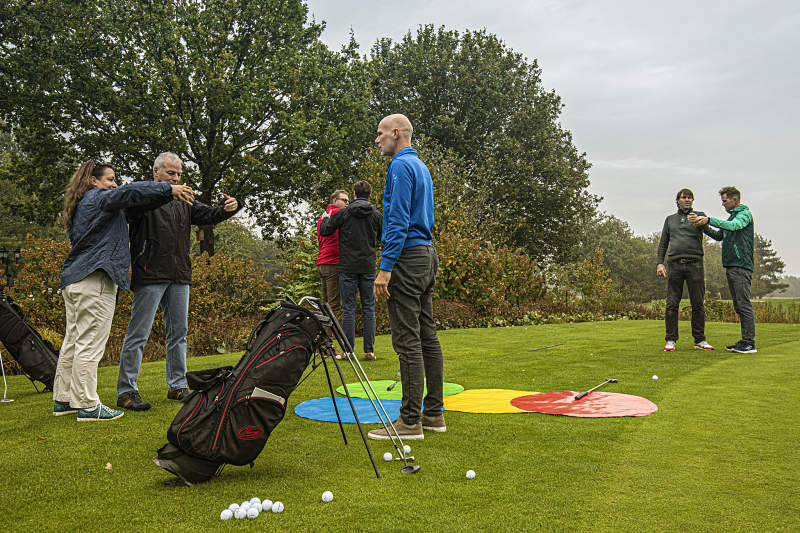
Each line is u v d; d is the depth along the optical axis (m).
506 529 1.83
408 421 2.99
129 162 18.89
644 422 3.22
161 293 3.90
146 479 2.38
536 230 27.19
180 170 4.00
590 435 2.98
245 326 8.48
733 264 6.18
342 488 2.25
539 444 2.84
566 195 26.36
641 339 7.49
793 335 7.61
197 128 19.08
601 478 2.32
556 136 27.16
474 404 3.81
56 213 19.48
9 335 4.40
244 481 2.35
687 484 2.23
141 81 16.89
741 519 1.89
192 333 7.94
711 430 3.03
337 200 6.27
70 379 3.59
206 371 2.45
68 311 3.50
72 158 18.80
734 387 4.20
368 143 23.06
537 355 6.25
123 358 3.80
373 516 1.95
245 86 18.23
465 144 25.45
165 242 3.89
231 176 18.72
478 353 6.50
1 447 2.86
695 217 6.07
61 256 7.76
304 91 20.20
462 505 2.04
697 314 6.48
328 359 6.07
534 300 13.52
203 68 18.00
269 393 2.36
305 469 2.50
